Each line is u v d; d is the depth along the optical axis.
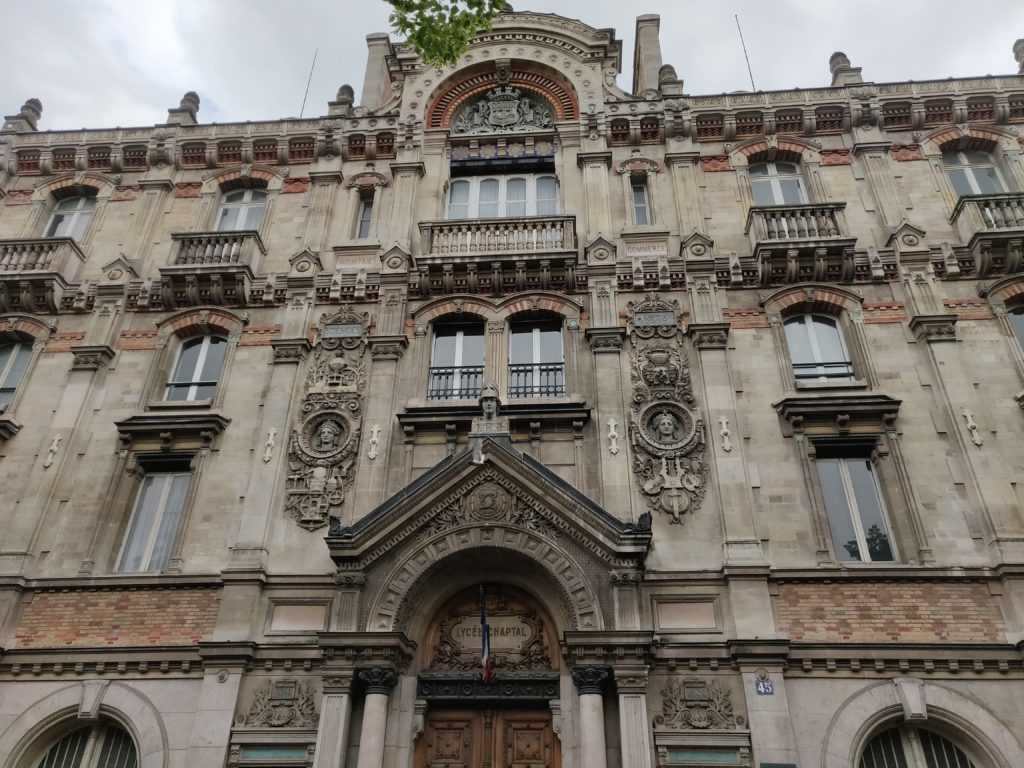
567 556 11.80
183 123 19.61
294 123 19.11
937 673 11.14
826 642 11.34
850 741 10.68
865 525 12.84
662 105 18.42
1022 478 12.55
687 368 14.37
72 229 18.52
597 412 13.89
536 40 20.00
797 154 17.75
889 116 17.80
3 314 16.36
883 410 13.30
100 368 15.37
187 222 18.02
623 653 10.97
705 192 17.16
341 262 16.58
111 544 13.43
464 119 19.62
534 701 11.59
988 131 17.38
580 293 15.69
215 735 11.25
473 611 12.56
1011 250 14.86
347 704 11.06
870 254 15.41
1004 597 11.57
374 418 14.20
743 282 15.41
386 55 21.33
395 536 12.16
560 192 17.55
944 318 14.29
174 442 14.30
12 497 13.89
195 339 16.19
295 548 12.95
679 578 12.05
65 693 11.95
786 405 13.51
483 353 15.42
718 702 11.07
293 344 15.20
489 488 12.47
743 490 12.80
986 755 10.54
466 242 16.41
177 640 12.26
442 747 11.44
